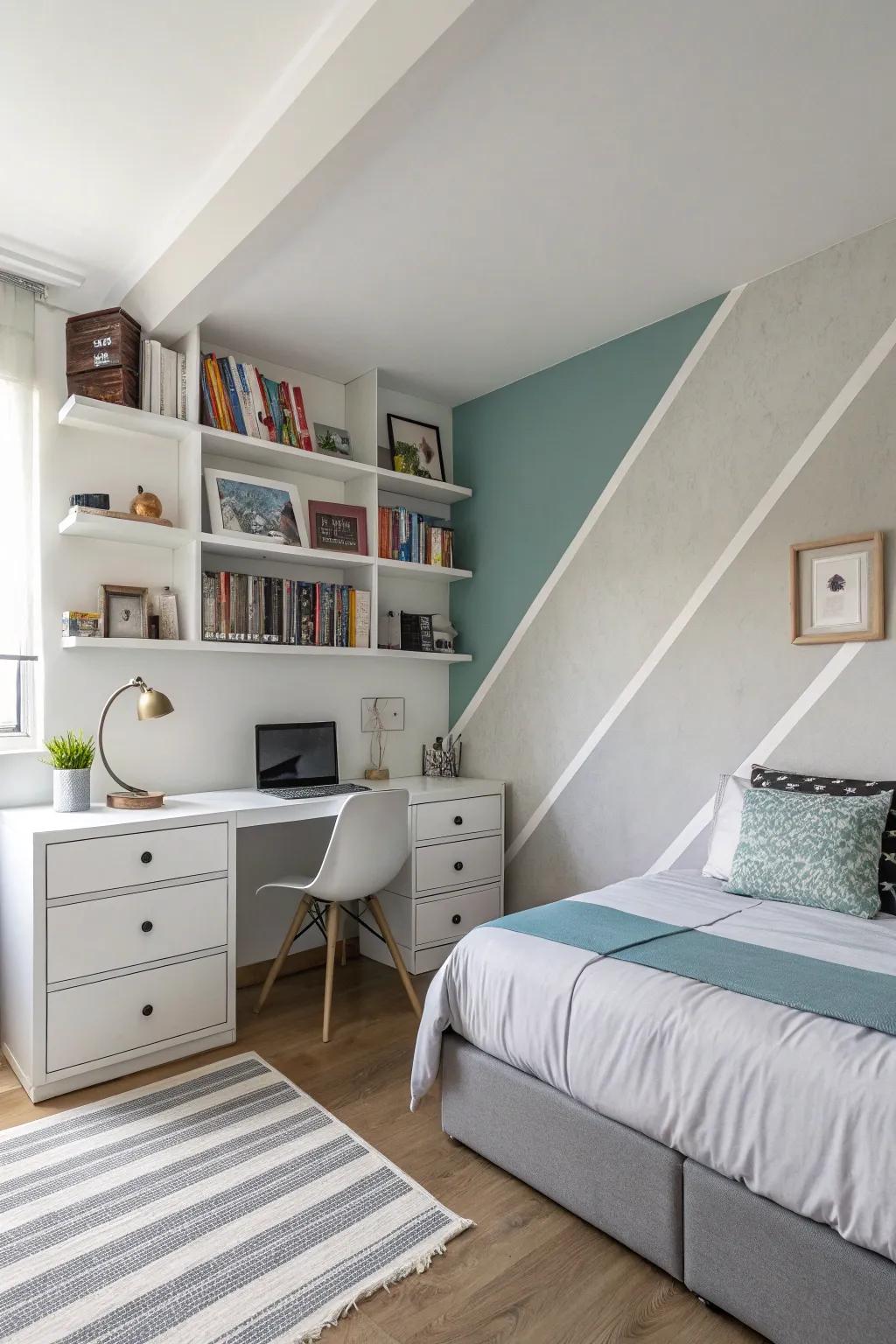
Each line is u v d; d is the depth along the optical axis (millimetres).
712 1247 1504
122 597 2896
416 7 1676
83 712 2904
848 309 2568
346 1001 3070
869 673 2508
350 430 3715
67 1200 1849
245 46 1886
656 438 3111
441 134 2035
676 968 1725
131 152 2242
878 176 2248
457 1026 2057
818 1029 1436
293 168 2039
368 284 2809
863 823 2240
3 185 2367
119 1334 1477
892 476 2465
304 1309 1532
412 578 3895
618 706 3229
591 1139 1729
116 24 1793
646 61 1815
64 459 2889
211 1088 2381
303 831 3465
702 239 2557
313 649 3268
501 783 3604
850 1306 1301
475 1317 1525
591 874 3316
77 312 2979
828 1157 1325
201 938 2607
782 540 2721
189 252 2547
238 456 3246
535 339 3268
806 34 1745
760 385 2793
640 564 3160
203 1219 1786
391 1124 2203
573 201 2346
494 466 3816
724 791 2732
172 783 3113
